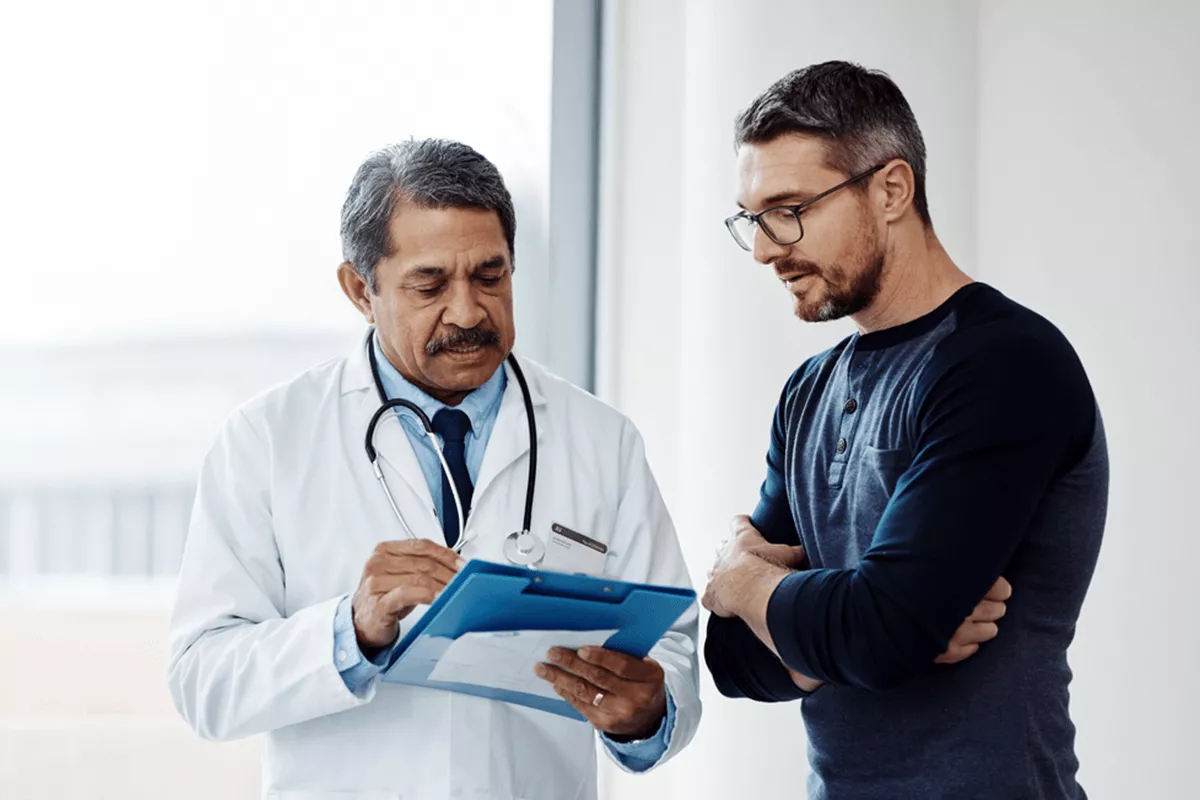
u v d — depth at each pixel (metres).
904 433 1.47
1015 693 1.43
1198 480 2.31
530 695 1.50
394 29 2.49
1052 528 1.45
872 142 1.49
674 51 2.70
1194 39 2.36
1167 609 2.33
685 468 2.50
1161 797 2.32
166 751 2.29
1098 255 2.45
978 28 2.53
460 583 1.23
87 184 2.34
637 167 2.69
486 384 1.70
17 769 2.24
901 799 1.46
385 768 1.52
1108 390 2.43
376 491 1.61
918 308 1.52
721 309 2.44
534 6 2.66
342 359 1.75
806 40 2.41
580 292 2.72
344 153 2.43
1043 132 2.53
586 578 1.28
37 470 2.29
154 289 2.35
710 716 2.39
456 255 1.51
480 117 2.55
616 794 2.65
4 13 2.32
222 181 2.38
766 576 1.50
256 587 1.58
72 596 2.29
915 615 1.35
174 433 2.34
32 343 2.30
